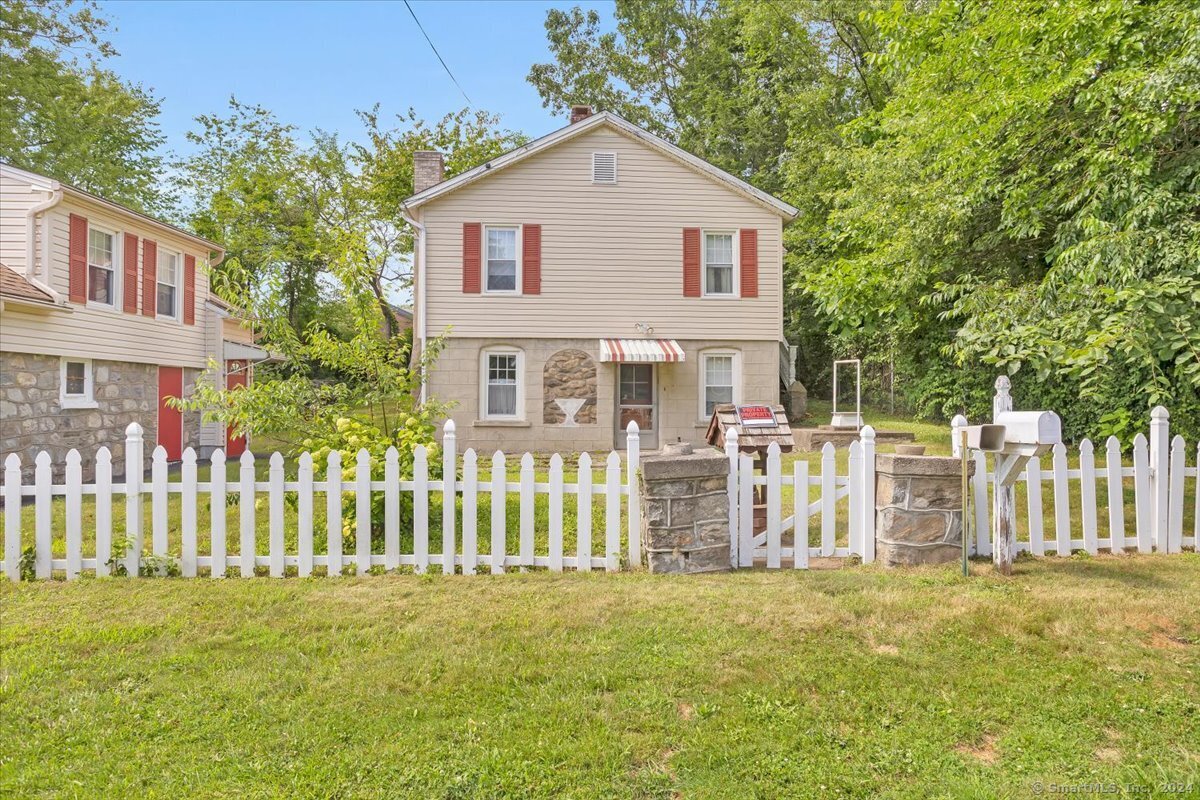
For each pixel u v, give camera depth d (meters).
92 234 12.93
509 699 3.34
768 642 3.97
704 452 5.88
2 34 21.03
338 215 28.44
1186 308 5.84
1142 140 6.70
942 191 9.20
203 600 4.82
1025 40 7.81
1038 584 5.00
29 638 4.10
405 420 7.15
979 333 6.95
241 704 3.29
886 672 3.58
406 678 3.55
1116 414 6.67
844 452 12.98
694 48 30.92
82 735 3.02
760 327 16.30
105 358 12.99
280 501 5.54
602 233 15.95
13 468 5.33
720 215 16.19
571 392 15.95
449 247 15.66
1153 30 7.05
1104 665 3.65
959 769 2.77
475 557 5.61
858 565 5.68
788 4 23.31
